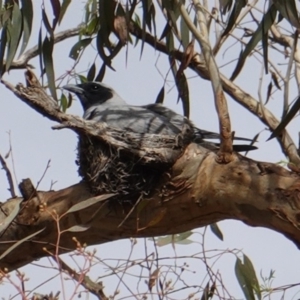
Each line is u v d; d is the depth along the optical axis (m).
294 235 7.38
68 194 8.60
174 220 8.13
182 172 7.99
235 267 8.84
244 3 8.81
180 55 10.55
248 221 7.71
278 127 8.22
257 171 7.57
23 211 8.62
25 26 9.30
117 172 8.29
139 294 6.74
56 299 6.26
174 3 9.10
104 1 9.36
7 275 6.12
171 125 9.54
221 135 7.79
